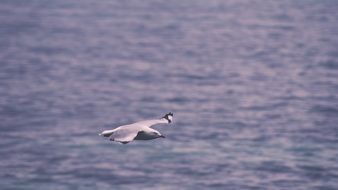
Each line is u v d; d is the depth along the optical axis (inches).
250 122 2187.5
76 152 1782.7
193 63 3754.9
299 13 7111.2
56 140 1921.8
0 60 3801.7
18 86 2942.9
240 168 1610.5
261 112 2373.3
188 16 6983.3
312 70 3415.4
